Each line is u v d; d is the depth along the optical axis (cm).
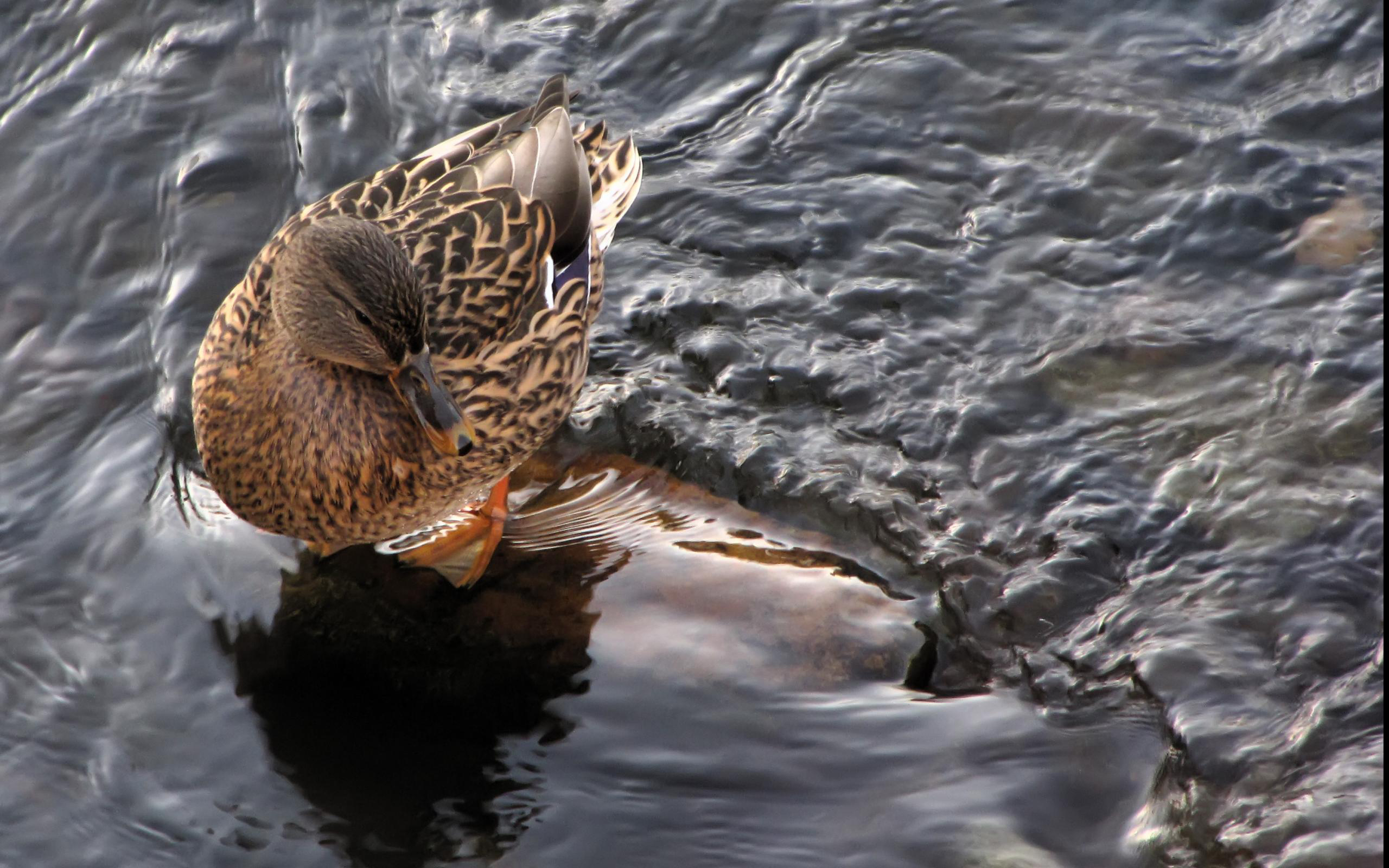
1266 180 1093
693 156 1183
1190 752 741
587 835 746
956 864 713
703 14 1287
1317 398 942
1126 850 715
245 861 733
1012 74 1206
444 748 793
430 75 1253
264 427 891
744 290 1070
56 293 1082
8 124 1209
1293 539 852
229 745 792
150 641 847
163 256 1111
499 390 952
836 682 811
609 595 876
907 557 883
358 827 752
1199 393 962
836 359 1013
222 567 902
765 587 866
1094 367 990
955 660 823
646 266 1100
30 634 844
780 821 748
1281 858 675
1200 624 812
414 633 861
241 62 1261
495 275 955
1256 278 1036
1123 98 1170
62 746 784
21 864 726
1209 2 1237
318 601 884
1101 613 836
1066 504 902
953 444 952
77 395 1005
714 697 807
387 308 852
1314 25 1198
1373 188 1078
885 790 756
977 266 1073
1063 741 770
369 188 989
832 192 1138
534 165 1018
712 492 946
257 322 904
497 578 899
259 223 1139
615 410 1003
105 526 911
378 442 899
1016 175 1134
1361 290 1012
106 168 1173
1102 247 1075
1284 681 772
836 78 1226
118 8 1302
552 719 805
